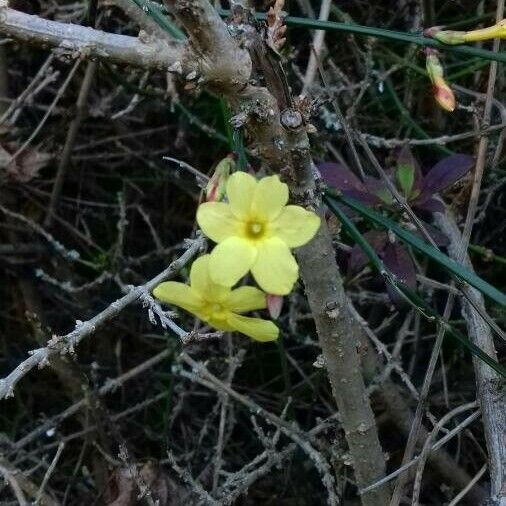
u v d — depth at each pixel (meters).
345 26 0.19
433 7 0.34
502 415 0.22
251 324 0.17
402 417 0.29
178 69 0.16
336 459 0.26
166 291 0.17
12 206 0.34
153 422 0.36
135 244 0.39
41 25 0.16
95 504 0.29
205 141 0.37
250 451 0.35
